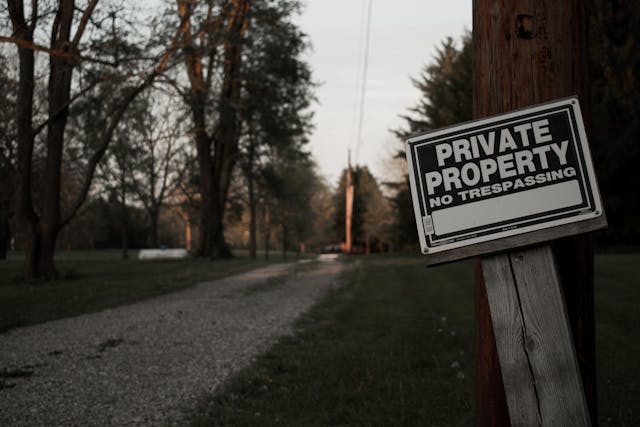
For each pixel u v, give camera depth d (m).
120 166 43.12
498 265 1.91
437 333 8.36
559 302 1.85
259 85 27.83
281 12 24.06
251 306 13.36
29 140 19.20
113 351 8.02
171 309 12.87
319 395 5.32
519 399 1.84
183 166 45.19
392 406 4.95
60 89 18.97
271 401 5.26
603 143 29.95
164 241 79.88
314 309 12.25
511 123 1.92
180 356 7.66
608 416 4.54
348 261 38.75
